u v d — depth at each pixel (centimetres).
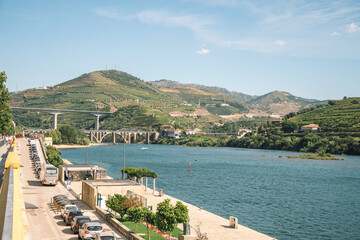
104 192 6531
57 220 5256
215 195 11056
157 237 5150
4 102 10156
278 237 6744
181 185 12900
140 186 6800
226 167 19500
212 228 6262
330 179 15338
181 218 4912
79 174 9888
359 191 12412
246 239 5612
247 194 11412
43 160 12006
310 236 6894
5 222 1195
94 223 4216
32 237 4362
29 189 7700
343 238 6812
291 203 10131
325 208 9556
